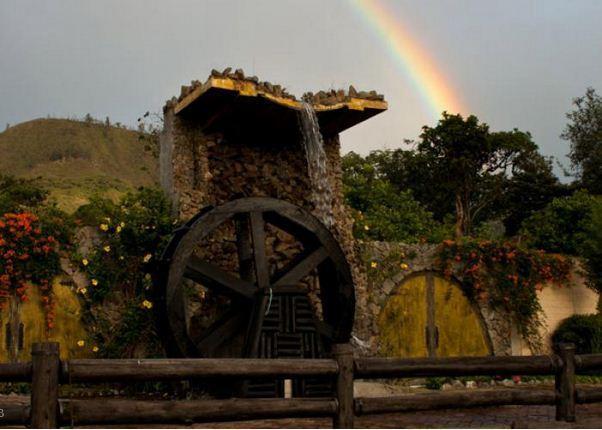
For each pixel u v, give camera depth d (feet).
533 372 21.01
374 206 61.36
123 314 39.52
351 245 45.37
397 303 47.14
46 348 14.93
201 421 16.65
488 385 44.52
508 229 106.93
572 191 104.06
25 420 14.82
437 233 60.13
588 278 54.39
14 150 259.60
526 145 105.91
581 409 29.50
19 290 37.91
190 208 40.55
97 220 40.34
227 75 36.91
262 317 33.94
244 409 17.16
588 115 105.19
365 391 40.47
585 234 54.70
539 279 52.47
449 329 48.98
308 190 44.98
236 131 42.68
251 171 43.45
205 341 34.50
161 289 34.22
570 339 51.26
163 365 16.16
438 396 19.56
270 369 17.44
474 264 50.16
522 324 51.29
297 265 36.55
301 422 26.17
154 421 16.10
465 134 102.63
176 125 41.75
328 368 18.19
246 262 37.78
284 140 44.47
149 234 40.32
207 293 39.81
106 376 15.44
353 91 41.29
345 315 37.73
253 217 35.65
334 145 45.68
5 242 37.76
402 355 46.57
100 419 15.42
